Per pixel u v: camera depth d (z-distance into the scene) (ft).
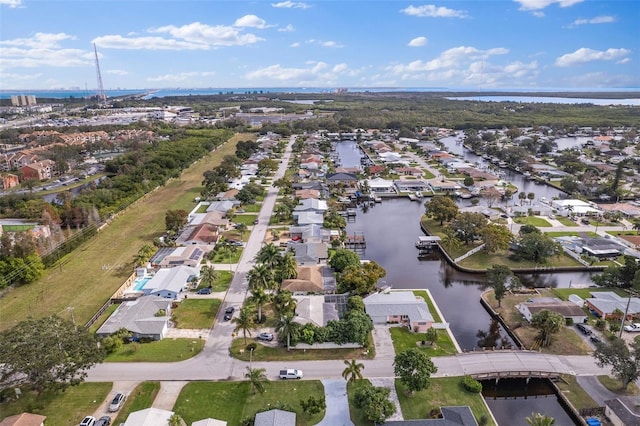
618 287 361.30
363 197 650.43
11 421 204.33
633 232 488.85
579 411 224.33
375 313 304.71
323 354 271.08
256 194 635.25
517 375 250.37
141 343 282.56
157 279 361.30
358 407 220.02
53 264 407.85
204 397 233.55
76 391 238.27
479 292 374.63
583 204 576.61
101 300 342.03
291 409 218.79
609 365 260.42
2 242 382.63
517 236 459.32
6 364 220.43
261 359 265.95
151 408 213.46
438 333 295.69
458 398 232.73
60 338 231.91
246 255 425.69
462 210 563.48
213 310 323.57
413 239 493.77
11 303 338.34
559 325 275.39
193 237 452.35
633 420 208.54
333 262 377.91
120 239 471.62
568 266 406.00
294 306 301.84
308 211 544.21
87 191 604.08
